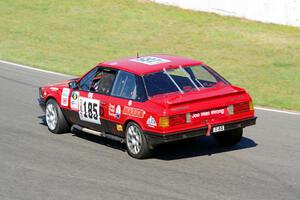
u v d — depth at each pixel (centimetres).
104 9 7288
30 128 3575
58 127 3438
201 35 6241
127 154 3008
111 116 3006
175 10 7050
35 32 6662
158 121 2727
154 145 2823
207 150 3025
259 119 3656
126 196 2412
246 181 2547
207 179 2584
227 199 2333
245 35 6112
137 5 7331
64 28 6769
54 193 2484
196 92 2875
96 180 2628
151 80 2902
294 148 3033
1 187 2580
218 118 2830
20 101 4228
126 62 3131
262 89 4500
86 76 3250
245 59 5481
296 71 5031
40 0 7800
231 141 3058
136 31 6525
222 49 5809
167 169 2744
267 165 2758
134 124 2875
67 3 7606
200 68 3047
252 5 6412
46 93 3500
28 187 2570
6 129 3553
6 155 3053
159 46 6022
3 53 5900
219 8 6706
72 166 2847
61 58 5684
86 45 6156
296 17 6131
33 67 5338
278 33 6103
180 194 2411
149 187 2508
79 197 2422
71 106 3306
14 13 7362
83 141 3291
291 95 4312
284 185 2489
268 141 3167
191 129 2761
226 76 4950
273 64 5284
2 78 4938
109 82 3075
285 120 3625
